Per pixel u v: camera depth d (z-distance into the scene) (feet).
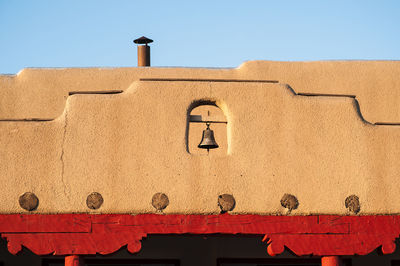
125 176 31.78
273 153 32.48
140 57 51.75
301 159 32.50
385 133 33.22
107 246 31.35
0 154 31.76
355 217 32.48
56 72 43.01
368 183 32.60
